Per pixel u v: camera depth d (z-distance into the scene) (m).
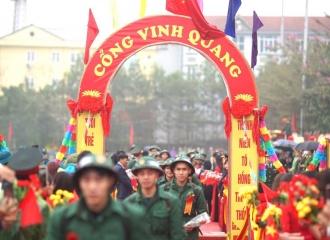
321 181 9.68
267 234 10.43
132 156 22.27
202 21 16.48
